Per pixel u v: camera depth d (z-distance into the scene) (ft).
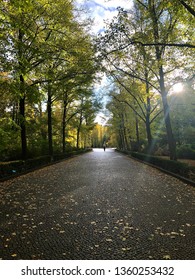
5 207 20.52
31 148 68.80
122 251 12.09
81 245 12.78
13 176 38.34
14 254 11.81
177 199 23.17
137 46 35.42
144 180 35.53
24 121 45.73
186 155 79.71
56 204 21.49
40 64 45.83
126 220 16.89
